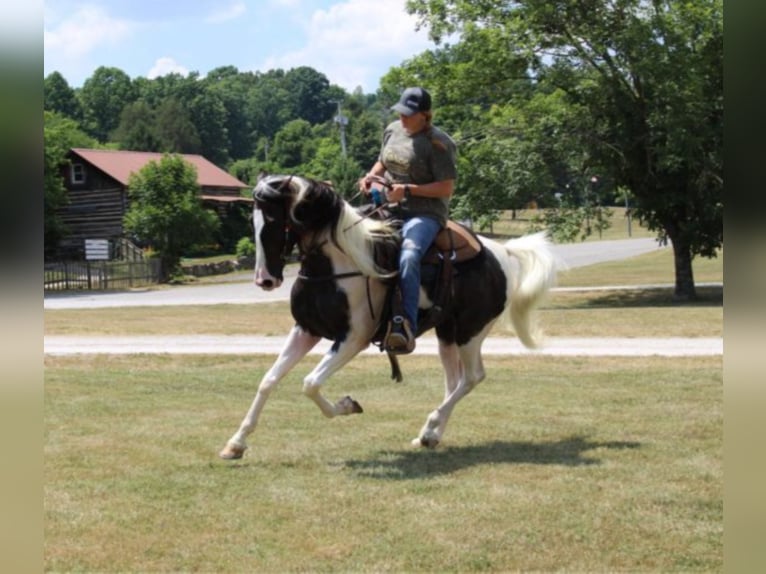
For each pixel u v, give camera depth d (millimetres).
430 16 29406
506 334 17500
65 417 9047
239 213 60625
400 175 7406
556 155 27797
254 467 6941
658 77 26094
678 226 28375
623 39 26266
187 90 132500
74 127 73062
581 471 6828
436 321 7430
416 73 30062
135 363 13750
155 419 8977
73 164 51719
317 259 6809
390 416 9117
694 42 27734
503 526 5523
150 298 33688
